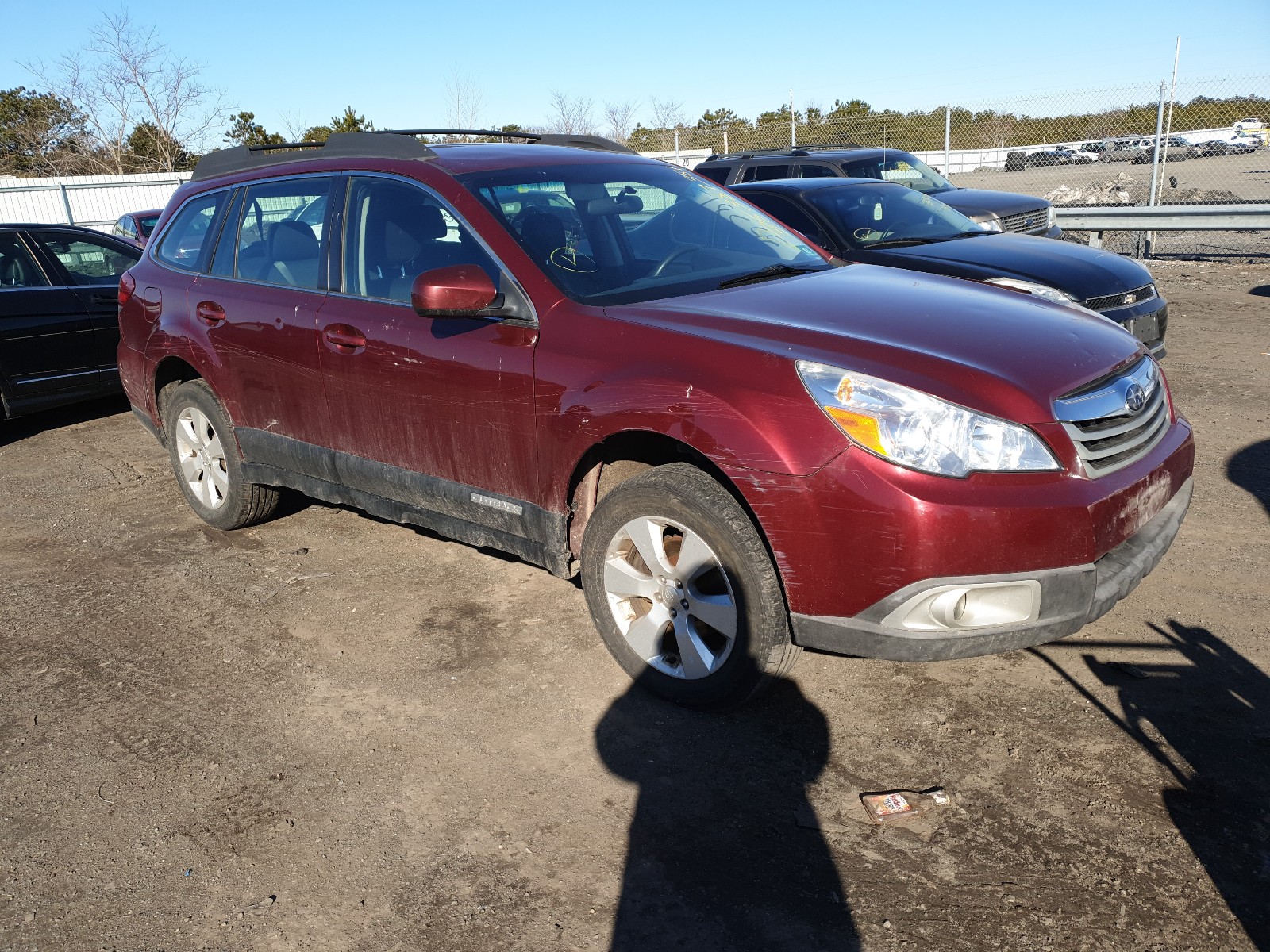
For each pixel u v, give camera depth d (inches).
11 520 212.8
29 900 98.3
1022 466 104.7
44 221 938.7
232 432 184.2
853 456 104.7
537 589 164.9
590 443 123.9
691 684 123.6
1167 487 120.9
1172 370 285.4
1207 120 572.7
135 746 124.5
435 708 129.8
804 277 146.6
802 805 106.7
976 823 102.1
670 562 127.2
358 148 164.1
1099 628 140.8
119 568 182.5
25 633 157.6
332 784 114.6
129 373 207.3
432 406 143.8
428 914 93.8
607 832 104.0
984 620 105.7
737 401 110.9
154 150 1412.4
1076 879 93.7
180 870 101.4
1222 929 86.7
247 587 171.2
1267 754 110.6
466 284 127.6
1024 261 256.1
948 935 87.7
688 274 145.0
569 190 152.1
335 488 168.2
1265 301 383.6
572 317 128.9
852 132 682.8
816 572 108.0
